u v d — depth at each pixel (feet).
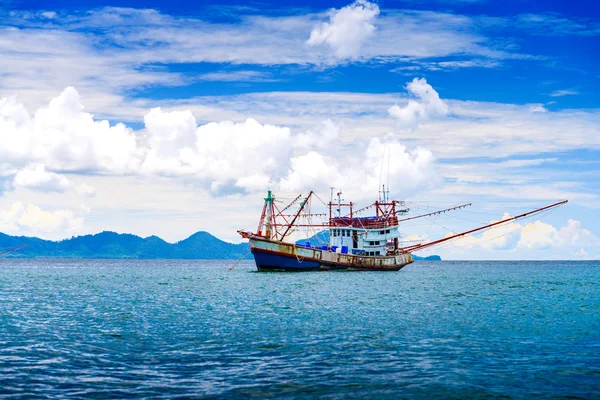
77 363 94.02
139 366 91.91
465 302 209.26
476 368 90.79
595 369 90.12
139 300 216.33
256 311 174.81
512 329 134.00
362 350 105.81
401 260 470.39
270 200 414.62
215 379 83.56
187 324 142.72
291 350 105.70
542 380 83.41
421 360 96.89
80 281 379.35
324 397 74.79
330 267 414.00
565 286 327.26
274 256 393.50
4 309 178.29
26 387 78.74
